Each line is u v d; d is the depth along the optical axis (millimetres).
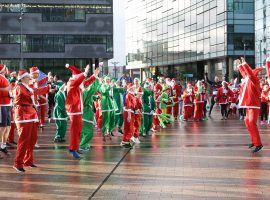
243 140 17609
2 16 78000
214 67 73938
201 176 10922
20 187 10016
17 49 78812
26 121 11648
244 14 65562
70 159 13453
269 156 13711
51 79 22109
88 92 14758
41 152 14898
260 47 61625
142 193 9375
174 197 9047
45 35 79562
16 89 11672
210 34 70625
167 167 12070
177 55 83375
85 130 14883
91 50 80750
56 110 17547
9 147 16141
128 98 15766
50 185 10164
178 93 28547
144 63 98875
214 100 31562
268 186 9883
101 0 80375
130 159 13359
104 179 10695
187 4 78500
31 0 78750
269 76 14531
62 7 79688
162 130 21766
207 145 16219
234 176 10898
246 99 14508
